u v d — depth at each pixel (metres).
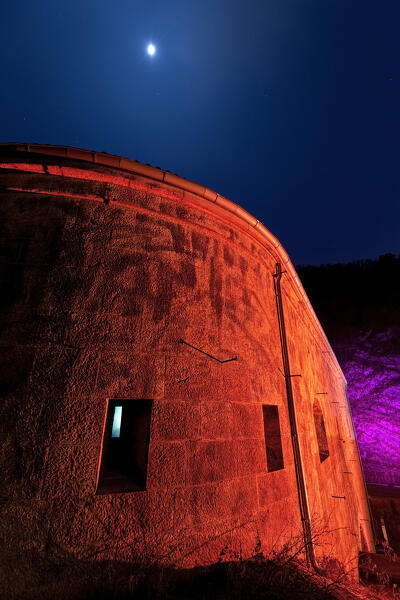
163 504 2.64
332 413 9.27
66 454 2.43
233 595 2.54
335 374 12.41
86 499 2.39
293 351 5.60
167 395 2.97
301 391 5.55
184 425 2.98
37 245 3.00
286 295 5.87
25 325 2.70
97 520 2.37
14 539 2.17
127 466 2.96
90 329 2.83
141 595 2.33
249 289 4.42
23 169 3.24
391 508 15.83
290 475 4.19
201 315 3.53
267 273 5.15
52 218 3.13
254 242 4.83
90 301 2.92
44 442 2.41
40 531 2.22
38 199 3.20
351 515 8.76
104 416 2.64
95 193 3.33
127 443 3.09
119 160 3.31
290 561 3.43
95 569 2.27
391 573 6.35
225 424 3.33
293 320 6.15
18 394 2.48
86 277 2.99
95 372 2.72
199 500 2.86
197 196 3.86
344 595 3.39
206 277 3.76
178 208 3.79
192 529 2.73
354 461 12.74
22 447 2.36
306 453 4.99
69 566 2.21
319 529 4.71
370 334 30.06
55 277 2.90
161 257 3.43
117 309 2.99
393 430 24.31
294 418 4.62
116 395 2.73
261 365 4.21
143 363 2.94
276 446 4.25
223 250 4.14
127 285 3.13
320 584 3.32
